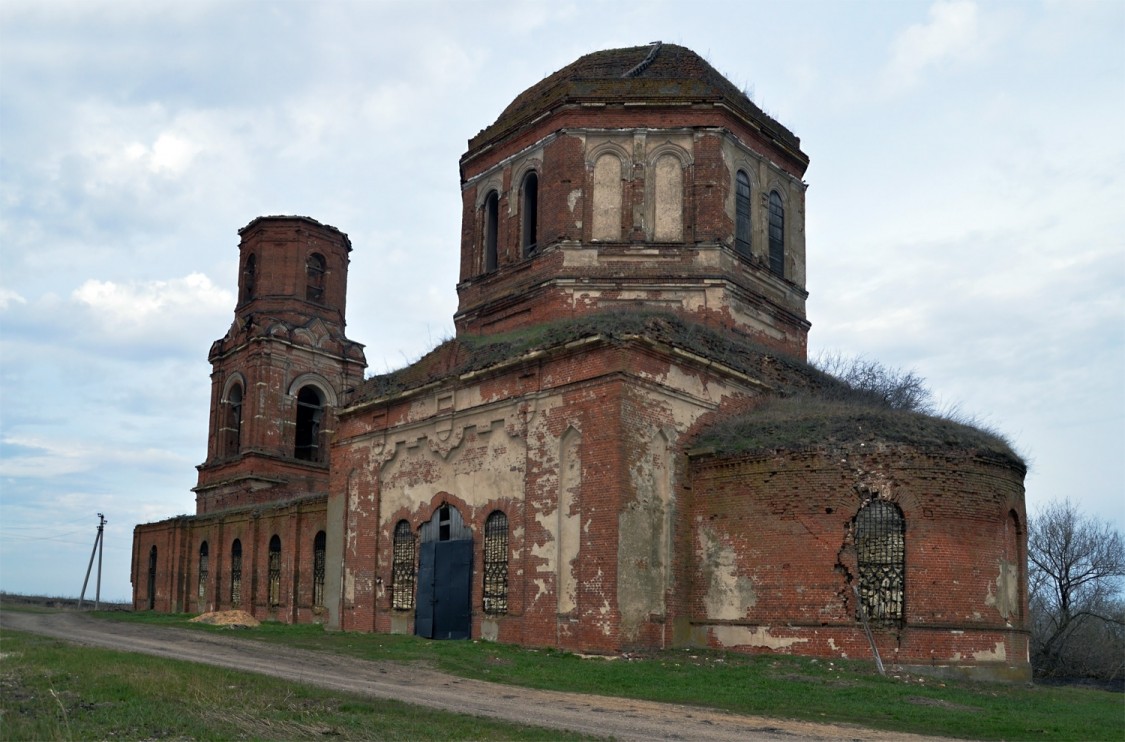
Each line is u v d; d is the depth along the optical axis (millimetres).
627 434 22938
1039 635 40000
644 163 29250
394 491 29172
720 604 23438
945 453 22484
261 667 19422
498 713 14312
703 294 28422
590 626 22375
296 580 38094
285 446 48656
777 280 30906
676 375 24672
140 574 52188
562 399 24297
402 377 29984
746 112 30297
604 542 22484
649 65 31078
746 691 17469
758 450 23453
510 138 31328
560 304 28562
